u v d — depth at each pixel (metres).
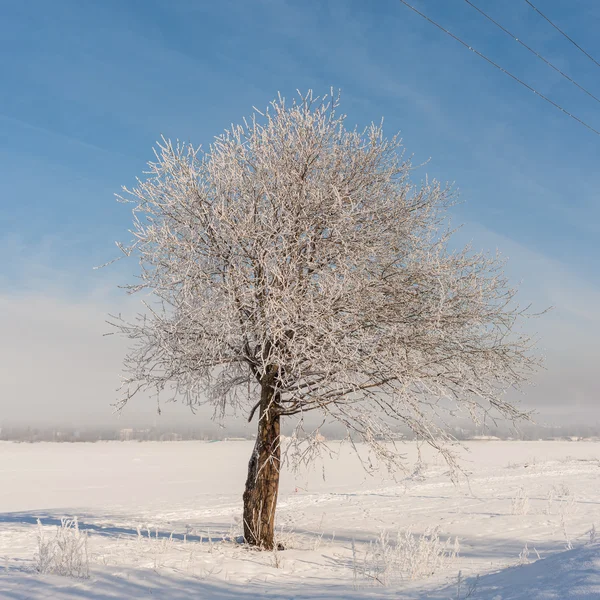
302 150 10.13
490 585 4.97
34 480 41.75
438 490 24.50
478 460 49.69
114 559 8.18
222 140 10.60
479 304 9.62
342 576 7.48
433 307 9.41
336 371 8.95
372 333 9.43
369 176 10.48
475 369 9.73
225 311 9.17
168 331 9.73
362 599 5.49
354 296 9.24
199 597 6.14
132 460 66.38
